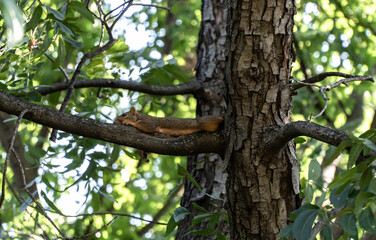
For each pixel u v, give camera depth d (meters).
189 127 7.41
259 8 6.59
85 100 10.93
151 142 6.89
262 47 6.62
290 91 6.77
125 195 18.00
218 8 10.70
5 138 11.70
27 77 8.84
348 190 5.57
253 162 6.69
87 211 15.52
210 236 9.02
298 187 6.94
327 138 5.94
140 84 9.95
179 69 11.09
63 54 8.92
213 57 10.39
